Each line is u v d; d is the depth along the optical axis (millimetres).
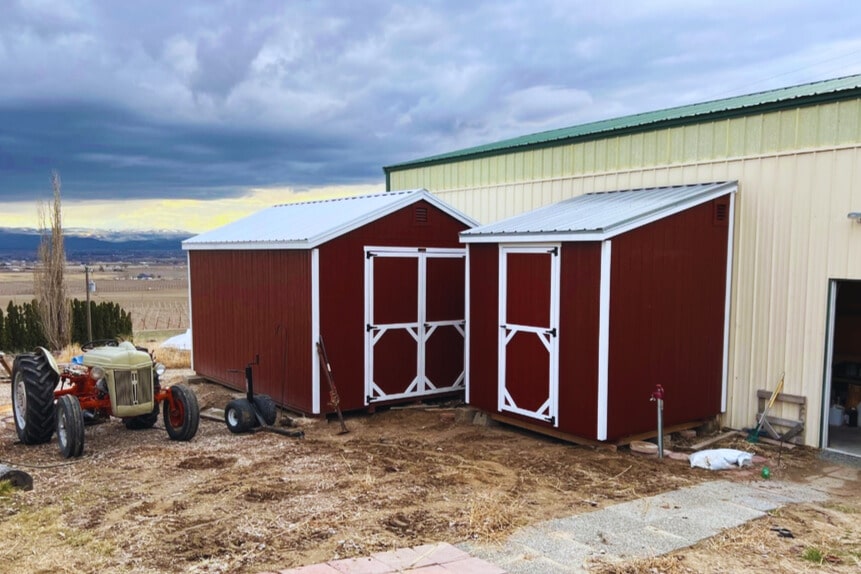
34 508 5750
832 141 7938
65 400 7605
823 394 8133
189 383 12867
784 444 8359
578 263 7848
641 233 7879
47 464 7289
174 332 26984
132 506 5766
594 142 10789
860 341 10188
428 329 10797
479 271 9273
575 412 7961
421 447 8078
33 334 19141
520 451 7871
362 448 7988
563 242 8016
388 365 10375
